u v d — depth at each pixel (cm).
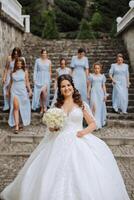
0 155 847
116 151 904
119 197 479
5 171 730
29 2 3125
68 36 2944
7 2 1554
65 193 447
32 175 485
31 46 1806
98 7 3312
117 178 494
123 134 1037
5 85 1173
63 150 482
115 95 1229
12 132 1035
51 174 464
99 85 1125
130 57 1664
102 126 1143
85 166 468
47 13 2598
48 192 450
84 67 1183
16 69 1068
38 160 495
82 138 499
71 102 515
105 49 1795
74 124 506
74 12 3278
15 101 1046
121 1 3278
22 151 882
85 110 520
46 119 496
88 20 3294
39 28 2925
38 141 978
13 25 1634
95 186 455
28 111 1081
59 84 520
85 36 2416
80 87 1175
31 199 466
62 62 1165
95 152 493
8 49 1532
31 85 1445
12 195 524
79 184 451
